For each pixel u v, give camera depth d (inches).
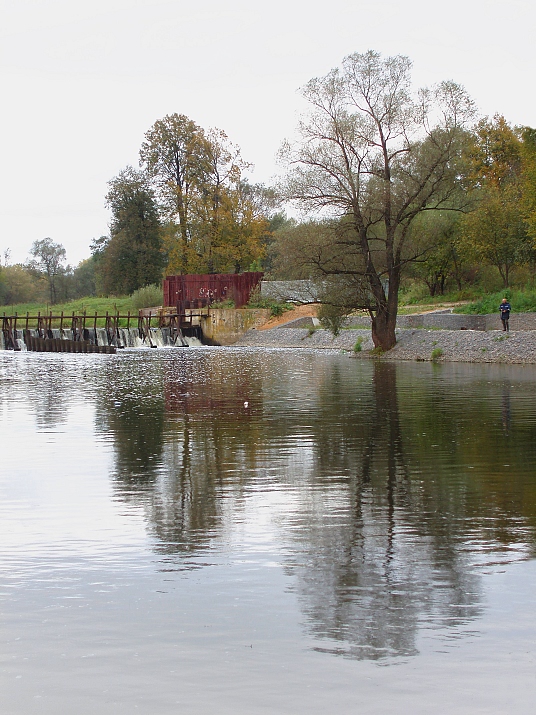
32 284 6427.2
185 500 524.4
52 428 863.1
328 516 479.8
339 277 2042.3
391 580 364.5
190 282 3376.0
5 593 350.6
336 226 1989.4
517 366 1776.6
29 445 751.7
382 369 1749.5
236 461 663.1
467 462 651.5
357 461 658.2
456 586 356.5
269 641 300.8
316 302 2118.6
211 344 3270.2
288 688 266.5
